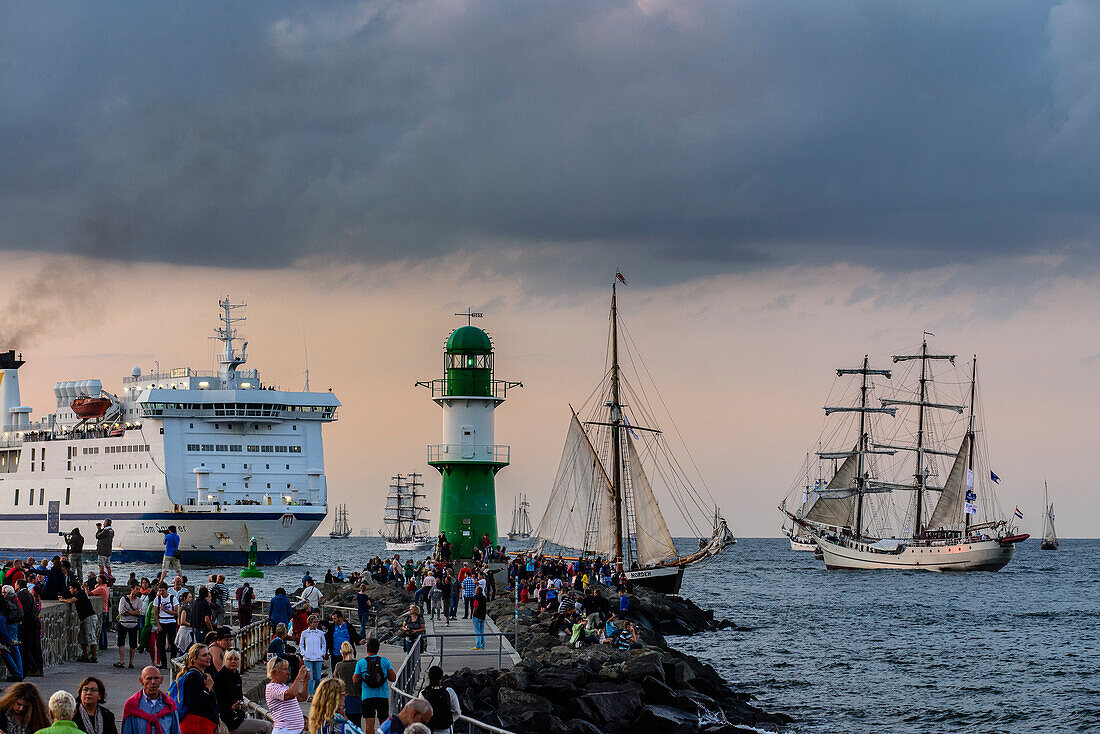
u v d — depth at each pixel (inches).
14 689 789.9
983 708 2342.5
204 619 1573.6
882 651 3186.5
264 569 5762.8
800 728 2110.0
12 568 1686.8
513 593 3198.8
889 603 4943.4
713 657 3011.8
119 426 5821.9
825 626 3873.0
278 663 1020.5
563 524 4394.7
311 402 5595.5
